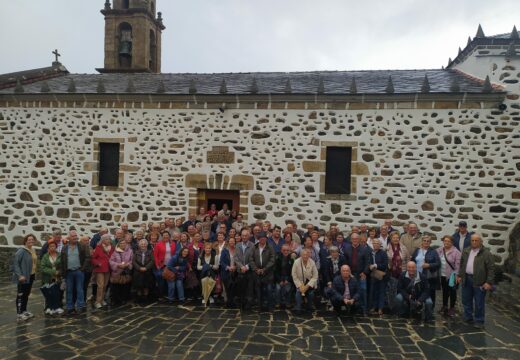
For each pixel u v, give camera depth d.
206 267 7.59
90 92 10.73
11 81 12.08
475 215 9.36
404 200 9.63
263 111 10.22
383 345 5.59
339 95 9.73
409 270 6.76
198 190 10.59
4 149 11.19
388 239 7.82
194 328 6.23
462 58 11.52
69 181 10.95
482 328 6.32
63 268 7.04
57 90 11.27
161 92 10.48
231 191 10.54
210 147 10.44
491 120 9.27
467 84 9.85
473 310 7.14
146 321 6.57
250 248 7.40
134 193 10.70
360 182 9.80
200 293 8.24
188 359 5.11
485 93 9.11
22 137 11.12
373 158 9.77
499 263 9.22
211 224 9.49
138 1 15.19
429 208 9.54
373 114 9.77
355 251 7.23
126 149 10.73
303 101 10.01
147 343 5.63
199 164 10.48
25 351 5.34
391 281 7.17
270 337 5.87
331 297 6.95
